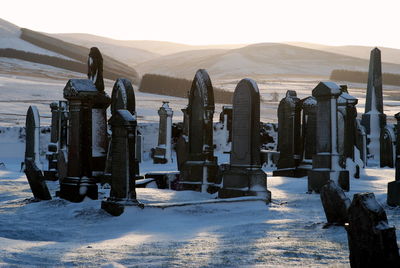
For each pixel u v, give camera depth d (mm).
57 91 104625
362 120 42906
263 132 46500
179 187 21594
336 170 20219
